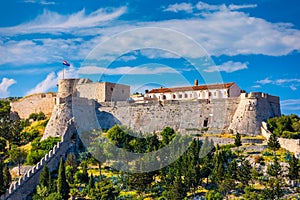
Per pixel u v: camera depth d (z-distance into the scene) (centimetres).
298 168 16400
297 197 15325
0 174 16512
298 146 18112
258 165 17225
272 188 15350
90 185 15950
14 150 19288
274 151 18312
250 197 14962
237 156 17912
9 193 16338
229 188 15650
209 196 15362
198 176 16088
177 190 15200
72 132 19888
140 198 15462
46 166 16725
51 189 15938
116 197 15725
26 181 16938
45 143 19825
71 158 17862
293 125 19688
